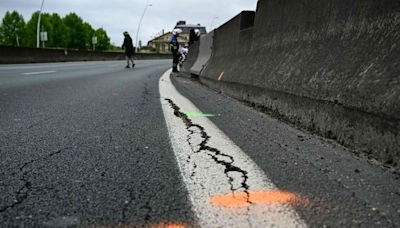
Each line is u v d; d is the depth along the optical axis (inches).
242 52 214.4
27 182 68.5
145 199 60.3
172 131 114.7
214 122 130.3
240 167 77.1
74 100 196.5
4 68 589.9
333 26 109.0
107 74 492.1
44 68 624.7
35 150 91.7
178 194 62.4
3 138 105.0
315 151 87.8
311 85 110.9
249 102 176.4
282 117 133.4
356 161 78.3
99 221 52.4
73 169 76.4
